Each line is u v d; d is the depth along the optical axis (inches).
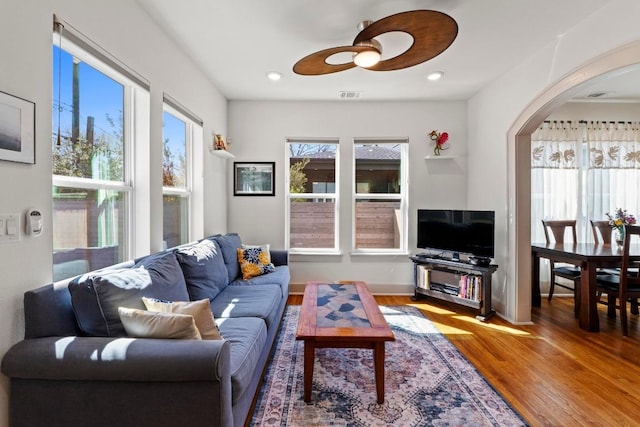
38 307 52.1
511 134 129.6
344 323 79.3
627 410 74.1
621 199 167.8
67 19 60.8
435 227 154.7
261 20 92.6
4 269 49.7
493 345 108.0
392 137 167.8
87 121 72.7
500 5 85.4
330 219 173.3
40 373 48.3
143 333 53.9
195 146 128.3
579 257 122.6
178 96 108.4
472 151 161.9
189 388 49.1
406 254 168.7
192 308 60.3
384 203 173.9
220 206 154.9
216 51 111.8
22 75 52.3
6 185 50.1
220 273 106.8
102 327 57.3
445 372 90.1
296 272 169.2
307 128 167.9
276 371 90.0
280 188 167.9
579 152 167.6
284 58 117.3
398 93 155.9
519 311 128.6
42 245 56.5
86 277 59.2
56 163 64.1
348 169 169.0
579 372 91.0
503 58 118.2
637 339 113.7
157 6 85.7
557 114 170.1
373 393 79.7
